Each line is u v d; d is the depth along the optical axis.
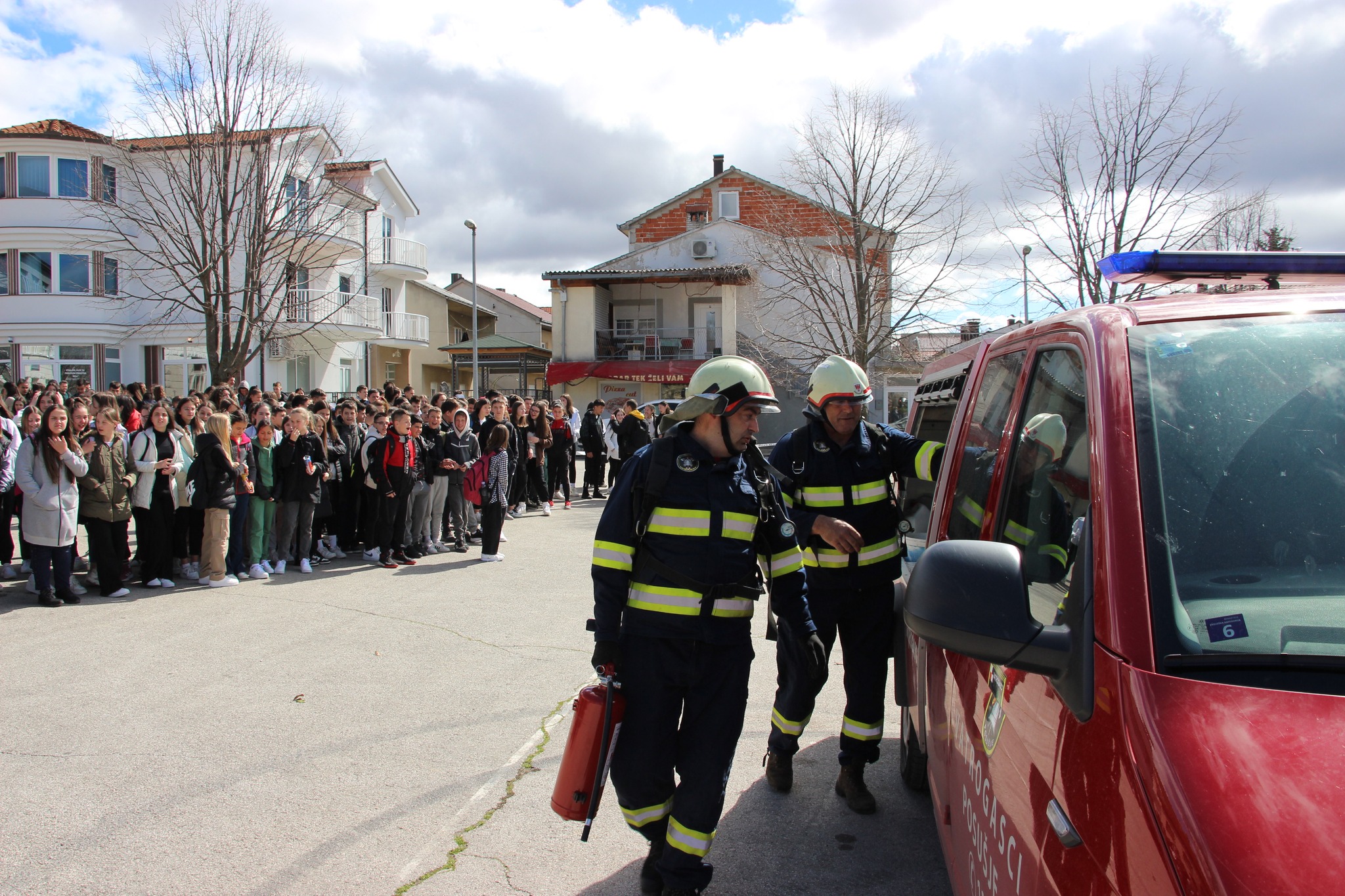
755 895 3.04
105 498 7.44
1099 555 1.56
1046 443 2.07
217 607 7.28
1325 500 1.59
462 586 8.26
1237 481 1.61
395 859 3.28
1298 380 1.76
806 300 25.44
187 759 4.17
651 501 2.76
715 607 2.78
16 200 24.97
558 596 7.84
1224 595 1.48
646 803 2.85
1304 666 1.37
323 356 29.16
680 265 34.44
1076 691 1.46
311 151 20.00
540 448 13.98
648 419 19.61
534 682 5.36
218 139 17.69
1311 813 1.15
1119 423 1.71
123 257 25.61
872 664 3.56
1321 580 1.50
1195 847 1.16
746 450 3.00
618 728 2.79
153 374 26.62
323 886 3.08
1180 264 2.48
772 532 2.96
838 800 3.78
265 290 21.48
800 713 3.68
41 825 3.51
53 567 7.28
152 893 3.03
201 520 8.55
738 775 4.05
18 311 25.34
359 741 4.41
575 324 33.38
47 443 7.09
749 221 38.59
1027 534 2.05
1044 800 1.52
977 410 2.86
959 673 2.37
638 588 2.80
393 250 33.28
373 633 6.48
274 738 4.44
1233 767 1.22
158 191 18.80
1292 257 2.45
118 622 6.74
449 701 5.01
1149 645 1.42
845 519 3.46
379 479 9.18
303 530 8.91
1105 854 1.28
